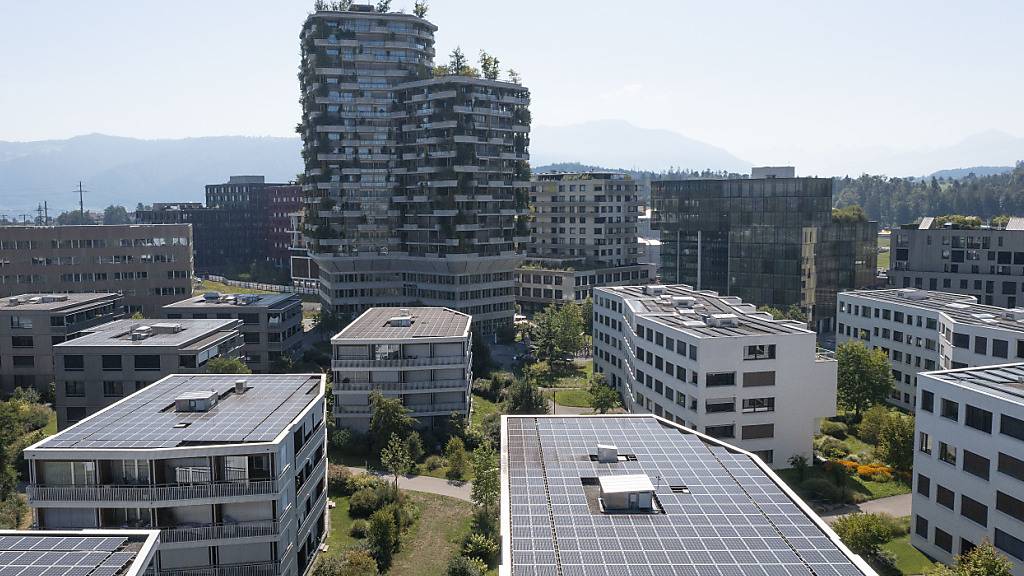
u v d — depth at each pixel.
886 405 112.12
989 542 55.94
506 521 40.31
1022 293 150.50
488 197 163.62
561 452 51.75
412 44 171.12
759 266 179.38
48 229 154.38
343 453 90.12
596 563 36.25
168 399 64.06
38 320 113.00
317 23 166.12
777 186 175.62
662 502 43.34
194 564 52.72
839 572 35.34
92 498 51.22
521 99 170.25
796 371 83.94
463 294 165.00
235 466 52.97
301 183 184.25
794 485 80.31
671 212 196.88
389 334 97.81
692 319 96.25
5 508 68.06
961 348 92.00
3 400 108.50
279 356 129.00
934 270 161.88
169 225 161.75
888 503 77.25
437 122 161.38
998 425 57.75
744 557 36.72
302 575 60.03
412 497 77.56
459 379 96.31
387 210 170.25
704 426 82.50
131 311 161.12
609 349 126.88
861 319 124.44
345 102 167.38
